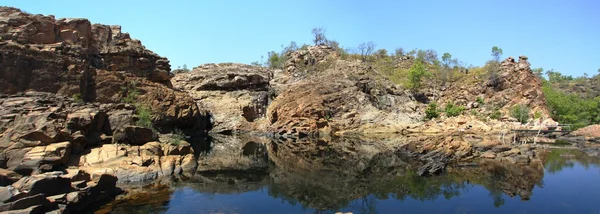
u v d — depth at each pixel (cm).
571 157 3566
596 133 5700
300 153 4012
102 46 4681
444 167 3020
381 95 7688
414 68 8769
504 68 8244
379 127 6719
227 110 6900
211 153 3897
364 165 3206
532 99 7638
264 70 8550
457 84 8725
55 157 1958
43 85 3666
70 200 1605
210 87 7394
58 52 3869
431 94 8681
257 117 7288
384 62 11131
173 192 2067
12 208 1366
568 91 11312
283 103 6850
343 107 7050
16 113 2233
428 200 2042
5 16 3862
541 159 3444
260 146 4656
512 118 7112
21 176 1789
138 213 1677
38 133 2050
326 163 3322
